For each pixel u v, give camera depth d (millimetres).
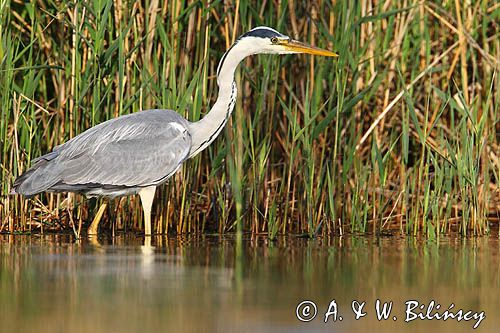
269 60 13828
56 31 14500
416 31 15391
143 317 8094
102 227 14289
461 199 14633
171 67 13469
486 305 8930
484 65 15344
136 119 12984
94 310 8359
